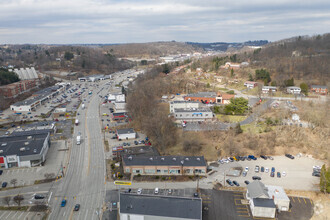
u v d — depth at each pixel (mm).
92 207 87188
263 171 107875
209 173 107438
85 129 164125
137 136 149875
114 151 128500
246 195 91062
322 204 87000
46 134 135625
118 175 106188
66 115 195875
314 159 117875
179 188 97188
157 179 103688
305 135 133250
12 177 106688
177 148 129125
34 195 94000
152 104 181375
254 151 123875
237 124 137375
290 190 94625
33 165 116250
